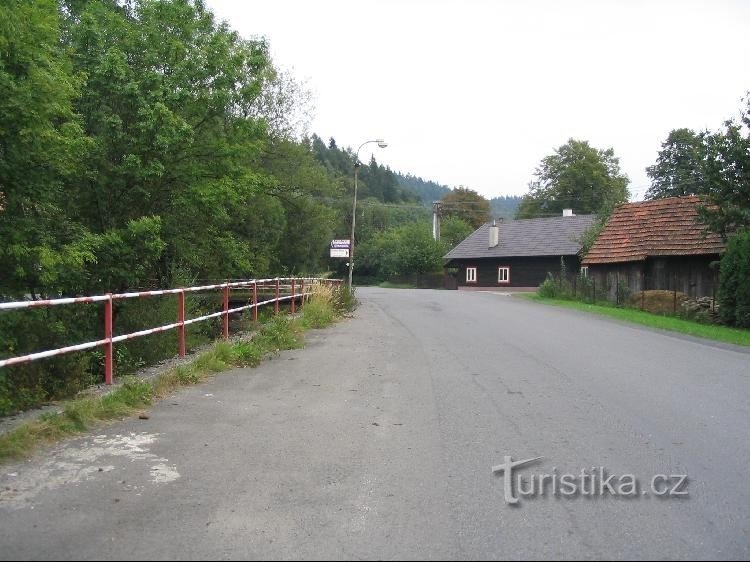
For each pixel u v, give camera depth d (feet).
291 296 61.87
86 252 35.53
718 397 28.09
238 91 50.03
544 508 15.39
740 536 13.98
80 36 44.80
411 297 107.65
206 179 49.26
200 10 50.70
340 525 14.29
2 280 34.40
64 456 18.80
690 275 89.30
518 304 88.74
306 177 108.58
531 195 248.93
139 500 15.55
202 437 21.01
